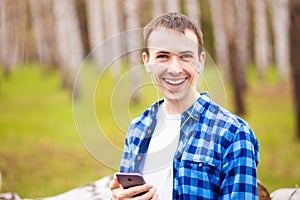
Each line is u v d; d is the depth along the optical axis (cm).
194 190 125
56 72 981
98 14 967
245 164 121
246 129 125
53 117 775
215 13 956
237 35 945
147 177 134
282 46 945
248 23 979
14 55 1030
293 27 719
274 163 632
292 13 714
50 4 1041
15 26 1046
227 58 924
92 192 296
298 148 666
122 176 129
